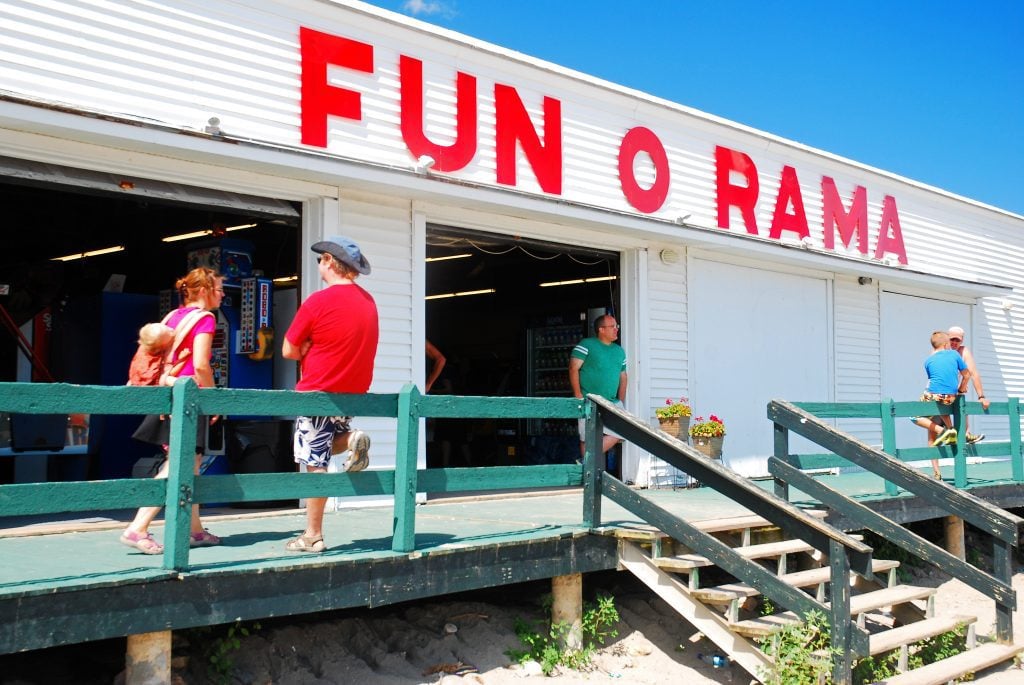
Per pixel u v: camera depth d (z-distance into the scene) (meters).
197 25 7.14
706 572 7.80
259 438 8.13
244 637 5.64
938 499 7.37
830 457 8.43
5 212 9.36
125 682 4.59
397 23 8.26
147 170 7.02
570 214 9.25
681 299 11.05
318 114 7.75
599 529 6.48
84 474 9.05
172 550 4.44
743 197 11.59
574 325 11.95
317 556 5.09
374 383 8.24
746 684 6.13
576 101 9.88
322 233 7.94
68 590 4.08
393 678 5.57
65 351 9.80
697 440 10.29
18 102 5.95
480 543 5.73
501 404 5.93
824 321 12.89
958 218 15.38
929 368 10.43
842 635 5.63
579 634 6.40
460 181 8.39
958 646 7.18
